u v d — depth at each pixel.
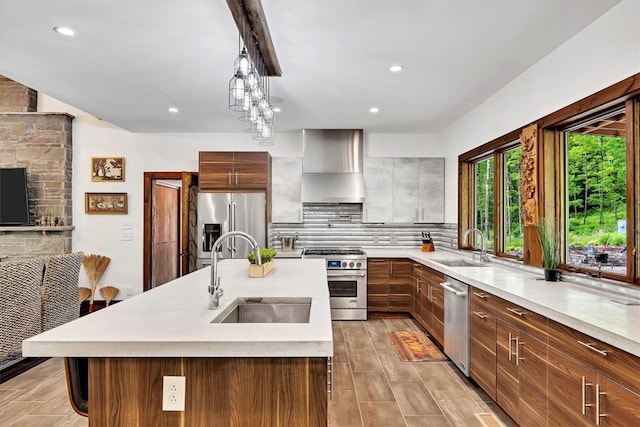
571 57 2.64
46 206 5.43
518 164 3.77
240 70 2.21
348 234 5.84
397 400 2.84
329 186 5.41
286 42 2.72
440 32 2.57
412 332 4.52
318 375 1.39
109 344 1.35
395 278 5.11
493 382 2.64
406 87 3.67
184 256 5.55
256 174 5.30
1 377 3.26
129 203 5.67
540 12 2.32
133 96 3.97
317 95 3.92
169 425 1.40
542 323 2.04
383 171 5.51
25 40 2.69
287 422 1.39
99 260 5.54
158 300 2.02
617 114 2.43
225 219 5.16
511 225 3.88
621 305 1.99
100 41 2.70
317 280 2.64
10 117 5.43
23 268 3.33
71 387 1.62
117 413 1.40
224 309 1.83
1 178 5.31
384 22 2.44
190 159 5.72
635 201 2.18
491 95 3.91
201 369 1.39
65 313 3.94
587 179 2.72
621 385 1.49
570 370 1.81
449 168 5.31
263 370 1.39
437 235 5.83
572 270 2.77
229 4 2.00
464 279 3.09
